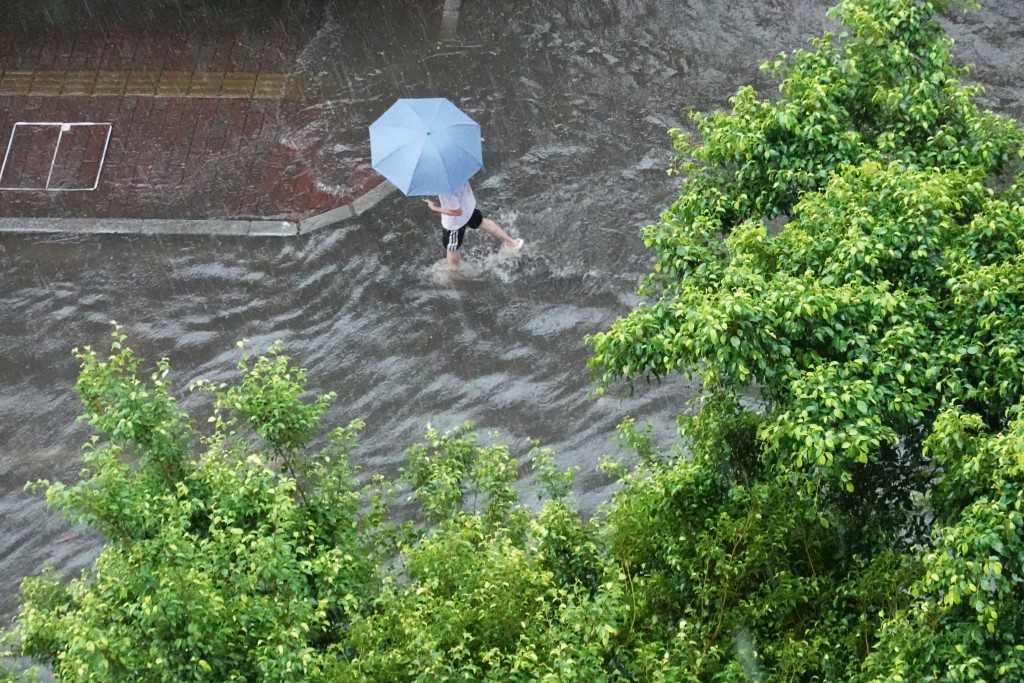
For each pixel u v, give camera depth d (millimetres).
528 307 27594
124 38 36344
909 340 14578
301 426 16953
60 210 31328
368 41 35562
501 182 30938
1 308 29016
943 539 13219
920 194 15633
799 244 15805
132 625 14062
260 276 29188
